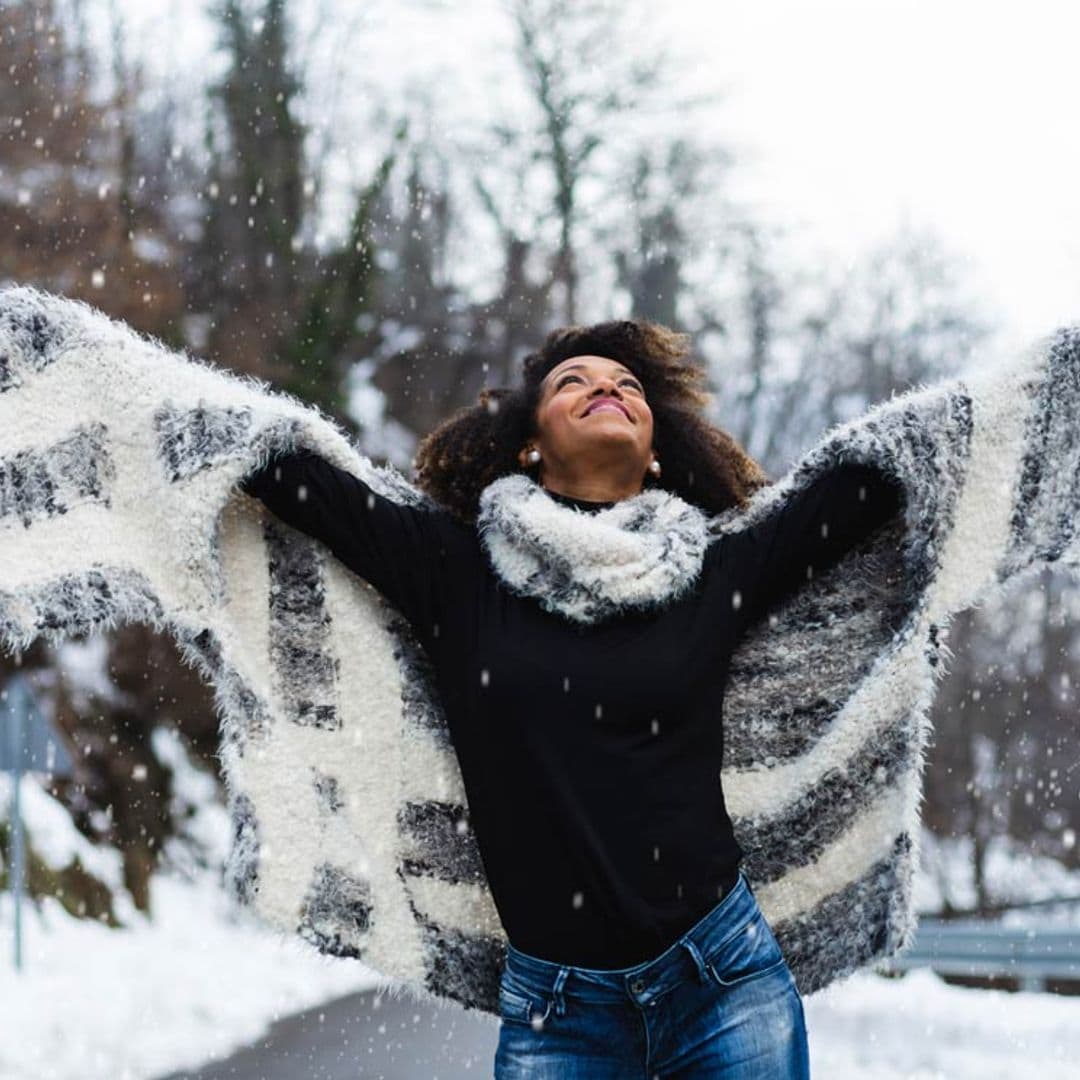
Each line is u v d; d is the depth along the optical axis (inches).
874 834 113.0
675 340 127.3
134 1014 370.9
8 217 588.1
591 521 105.1
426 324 757.3
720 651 107.1
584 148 735.1
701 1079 100.1
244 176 698.2
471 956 113.2
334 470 112.3
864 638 116.7
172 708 631.8
